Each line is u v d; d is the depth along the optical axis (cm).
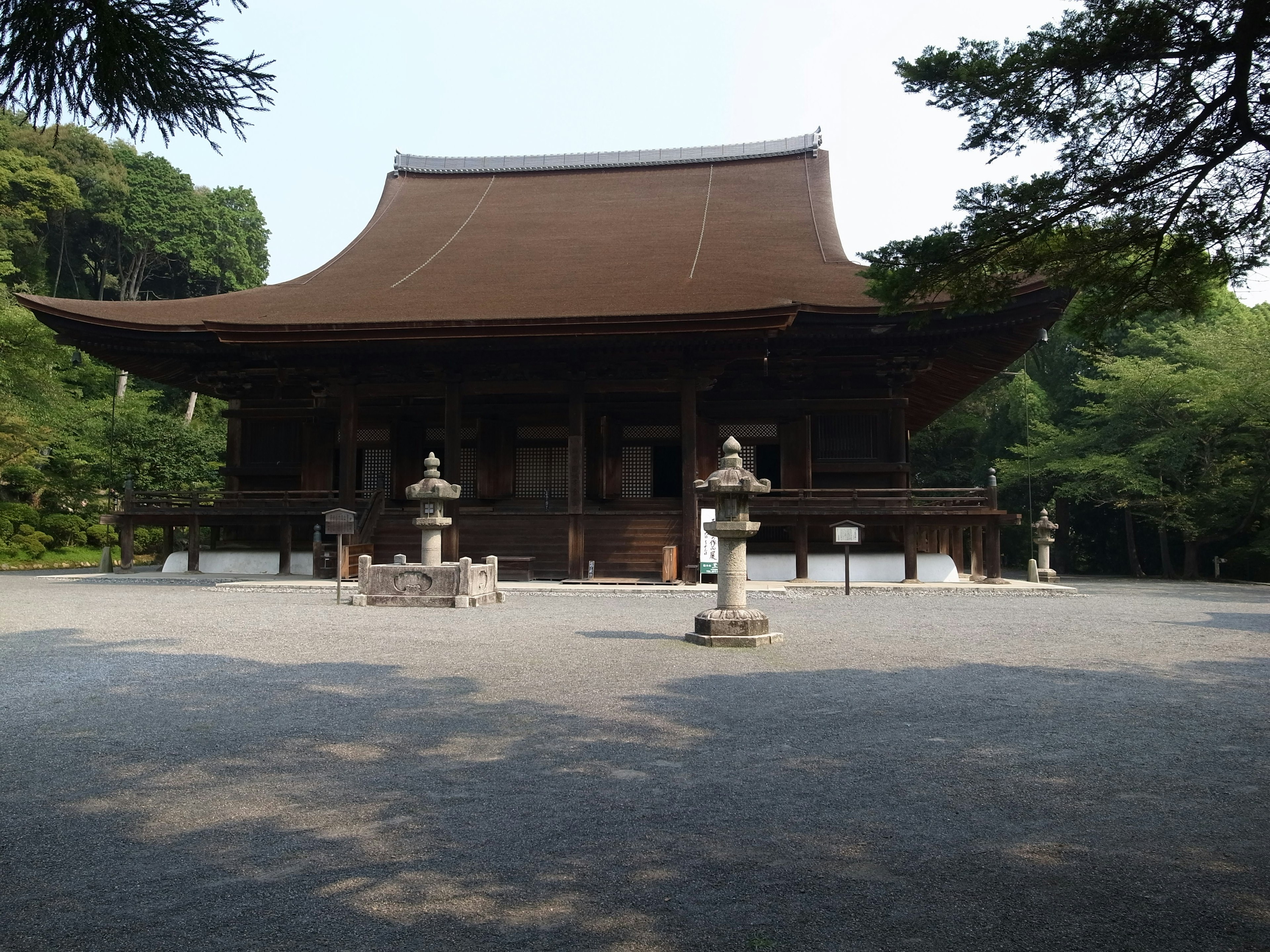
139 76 523
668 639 1234
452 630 1317
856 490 2344
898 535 2602
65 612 1552
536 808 522
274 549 2689
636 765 612
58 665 1004
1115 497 4059
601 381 2406
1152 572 4662
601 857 448
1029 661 1068
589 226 3344
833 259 2891
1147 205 687
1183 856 454
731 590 1212
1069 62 643
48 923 377
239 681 908
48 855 450
